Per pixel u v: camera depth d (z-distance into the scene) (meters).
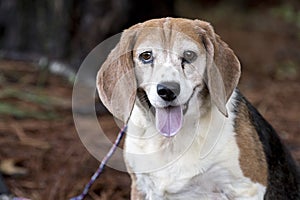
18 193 5.47
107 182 5.76
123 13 8.12
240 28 13.30
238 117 4.16
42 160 6.01
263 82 9.05
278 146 4.62
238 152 4.05
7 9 8.60
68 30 8.33
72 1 8.25
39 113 7.00
